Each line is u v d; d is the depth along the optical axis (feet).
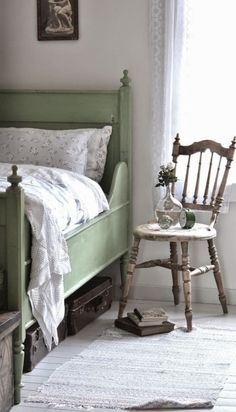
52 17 16.47
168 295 16.51
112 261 15.60
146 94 16.26
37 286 11.85
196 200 15.70
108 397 11.74
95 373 12.60
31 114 16.55
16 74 16.71
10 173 13.85
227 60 15.72
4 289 11.60
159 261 14.90
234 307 16.03
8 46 16.65
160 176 14.85
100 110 16.25
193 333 14.38
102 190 16.29
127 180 16.31
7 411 11.37
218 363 13.00
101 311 15.51
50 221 12.08
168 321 14.61
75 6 16.34
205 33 15.72
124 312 15.70
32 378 12.44
